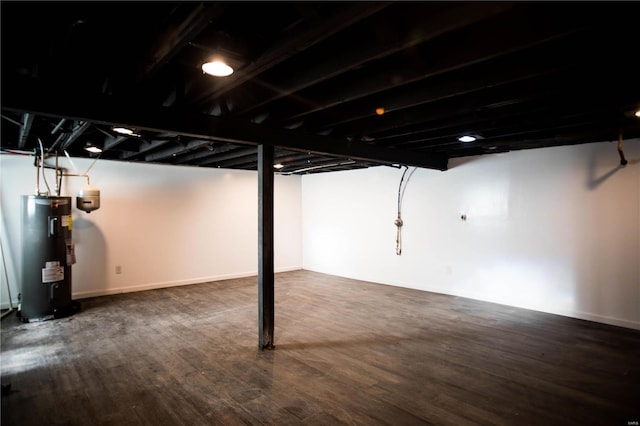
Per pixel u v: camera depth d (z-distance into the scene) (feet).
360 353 11.23
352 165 21.31
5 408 8.16
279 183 25.81
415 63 6.79
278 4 5.45
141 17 5.55
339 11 4.80
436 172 19.25
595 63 6.33
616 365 10.39
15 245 16.57
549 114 10.23
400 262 20.95
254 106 8.80
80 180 18.12
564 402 8.41
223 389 9.01
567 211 15.11
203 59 6.34
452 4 5.04
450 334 12.91
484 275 17.58
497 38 5.87
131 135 12.41
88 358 10.87
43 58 6.67
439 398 8.59
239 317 14.97
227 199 23.34
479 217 17.69
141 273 20.07
